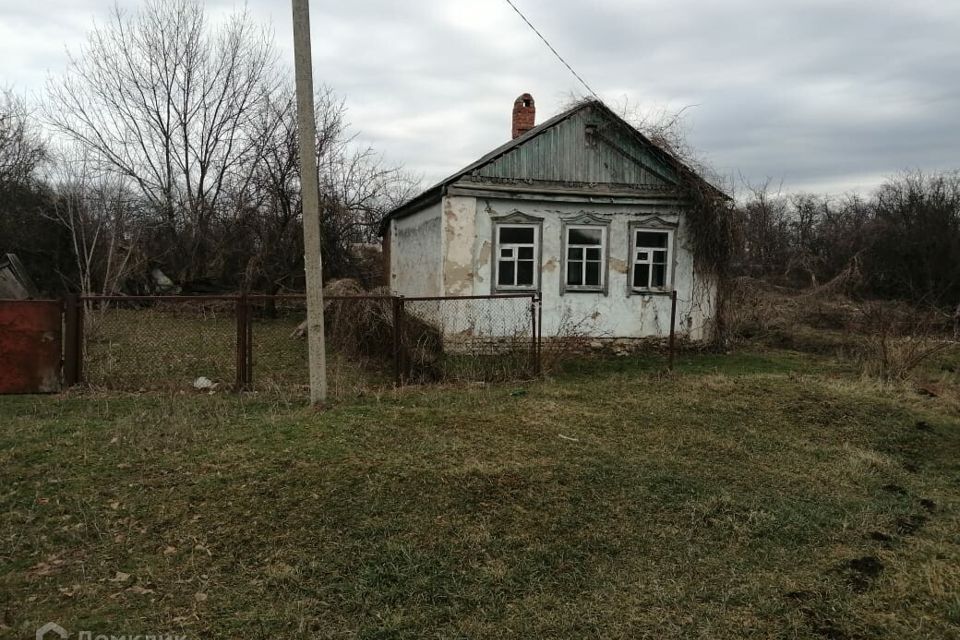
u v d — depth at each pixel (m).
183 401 7.48
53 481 4.88
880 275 23.36
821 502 5.11
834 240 28.69
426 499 4.70
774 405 8.02
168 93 23.91
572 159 12.79
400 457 5.50
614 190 13.05
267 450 5.60
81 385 8.00
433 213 13.49
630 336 13.29
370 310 10.32
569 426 6.83
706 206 13.20
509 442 6.14
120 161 23.00
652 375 10.16
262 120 21.23
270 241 19.30
